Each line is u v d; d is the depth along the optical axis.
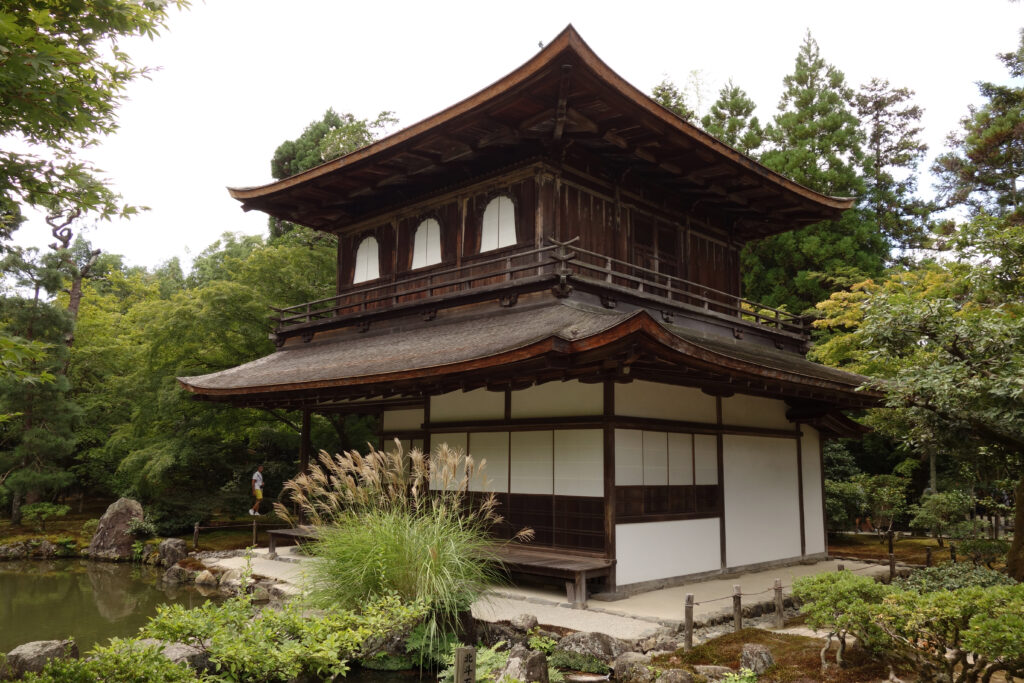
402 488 9.77
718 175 14.72
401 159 14.05
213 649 5.99
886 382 9.76
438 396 13.28
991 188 27.22
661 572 10.99
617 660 7.54
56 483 21.44
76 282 26.47
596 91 11.29
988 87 26.23
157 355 21.08
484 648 7.90
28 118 5.31
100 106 5.59
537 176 13.13
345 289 17.19
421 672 8.09
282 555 15.02
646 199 15.18
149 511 19.47
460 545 8.83
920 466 21.72
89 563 17.80
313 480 9.81
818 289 25.92
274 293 21.66
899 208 30.53
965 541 13.52
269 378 14.27
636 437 10.93
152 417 21.00
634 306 12.96
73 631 10.68
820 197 16.33
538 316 11.44
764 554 13.30
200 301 20.23
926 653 6.20
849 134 28.36
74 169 5.63
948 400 8.74
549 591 10.64
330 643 6.24
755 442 13.61
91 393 26.55
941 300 9.09
